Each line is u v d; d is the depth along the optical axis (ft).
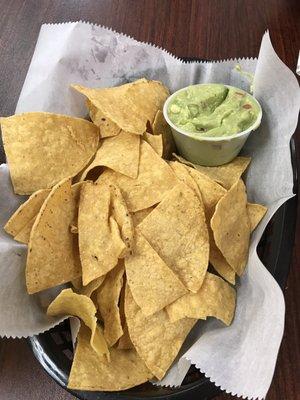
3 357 0.85
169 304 0.83
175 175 0.93
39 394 0.81
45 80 1.04
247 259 0.88
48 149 0.94
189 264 0.85
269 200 0.94
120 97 1.01
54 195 0.83
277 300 0.74
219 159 1.01
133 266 0.83
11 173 0.91
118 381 0.76
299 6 1.42
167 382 0.78
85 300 0.77
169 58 1.11
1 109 1.22
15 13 1.47
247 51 1.30
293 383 0.78
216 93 1.02
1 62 1.34
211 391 0.75
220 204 0.83
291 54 1.29
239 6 1.44
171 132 1.06
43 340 0.80
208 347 0.77
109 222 0.87
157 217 0.87
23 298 0.83
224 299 0.84
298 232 0.94
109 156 0.95
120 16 1.43
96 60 1.07
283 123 0.95
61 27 1.08
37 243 0.81
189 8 1.44
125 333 0.84
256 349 0.73
